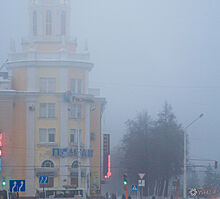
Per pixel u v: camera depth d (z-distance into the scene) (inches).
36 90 3779.5
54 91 3791.8
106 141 4114.2
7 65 3892.7
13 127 3762.3
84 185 3789.4
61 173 3713.1
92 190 4001.0
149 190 4790.8
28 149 3727.9
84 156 3796.8
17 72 3858.3
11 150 3698.3
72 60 3814.0
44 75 3801.7
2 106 3718.0
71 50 3949.3
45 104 3782.0
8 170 3649.1
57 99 3779.5
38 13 3941.9
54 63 3791.8
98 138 4104.3
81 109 3846.0
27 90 3779.5
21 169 3715.6
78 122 3816.4
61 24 3959.2
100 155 4089.6
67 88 3796.8
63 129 3757.4
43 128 3762.3
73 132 3804.1
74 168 3742.6
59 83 3791.8
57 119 3762.3
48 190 3287.4
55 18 3946.9
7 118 3715.6
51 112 3779.5
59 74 3799.2
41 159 3725.4
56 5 3959.2
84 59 3885.3
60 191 3294.8
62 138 3750.0
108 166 4079.7
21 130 3762.3
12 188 2007.9
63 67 3799.2
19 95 3769.7
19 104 3786.9
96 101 4138.8
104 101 4151.1
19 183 2015.3
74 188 3312.0
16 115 3777.1
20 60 3826.3
